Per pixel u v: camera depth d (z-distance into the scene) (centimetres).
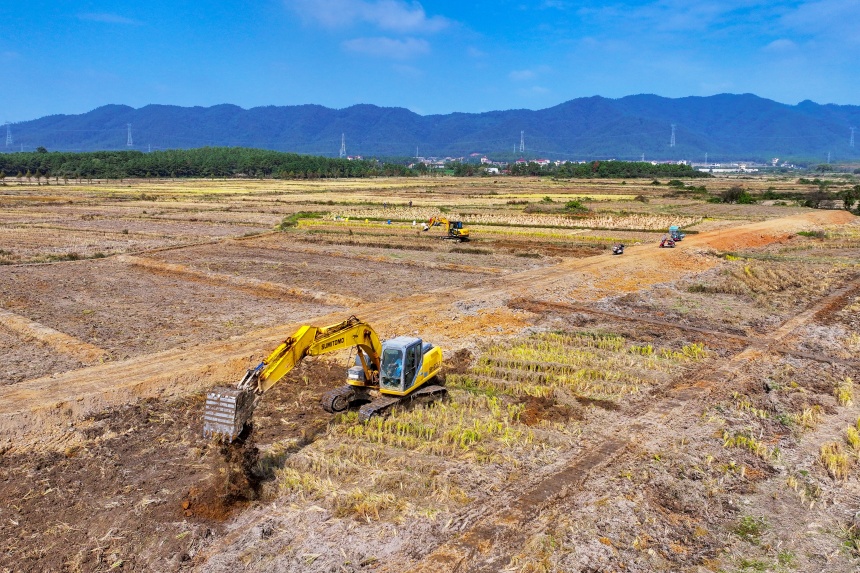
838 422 1947
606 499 1438
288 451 1677
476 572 1186
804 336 2928
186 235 6275
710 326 3106
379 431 1767
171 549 1268
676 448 1725
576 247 5466
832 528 1368
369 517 1354
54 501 1438
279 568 1200
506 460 1627
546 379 2289
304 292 3591
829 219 8200
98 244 5622
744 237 6159
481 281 3984
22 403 1872
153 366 2258
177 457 1666
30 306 3188
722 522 1391
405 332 2870
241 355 2405
